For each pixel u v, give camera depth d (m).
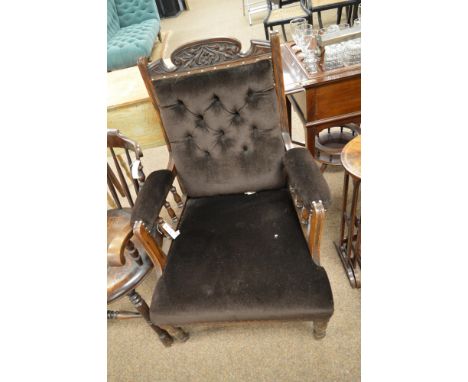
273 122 1.20
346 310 1.27
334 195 1.75
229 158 1.26
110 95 1.64
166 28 5.05
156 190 1.09
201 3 6.05
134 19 4.07
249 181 1.29
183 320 0.96
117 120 1.62
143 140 1.71
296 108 1.74
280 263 0.97
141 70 1.15
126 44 3.23
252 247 1.04
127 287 1.07
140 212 0.99
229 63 1.13
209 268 1.00
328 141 1.88
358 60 1.43
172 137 1.25
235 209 1.23
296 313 0.90
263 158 1.25
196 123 1.22
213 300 0.93
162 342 1.26
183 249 1.09
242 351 1.23
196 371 1.21
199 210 1.27
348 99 1.46
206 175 1.29
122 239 0.94
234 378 1.17
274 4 4.30
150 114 1.62
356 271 1.33
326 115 1.50
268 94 1.15
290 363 1.17
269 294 0.90
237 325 1.31
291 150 1.15
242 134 1.23
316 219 0.89
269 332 1.27
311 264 0.95
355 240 1.38
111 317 1.24
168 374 1.22
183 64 1.13
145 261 1.12
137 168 1.18
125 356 1.30
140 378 1.22
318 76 1.40
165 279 1.01
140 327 1.39
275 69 1.13
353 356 1.14
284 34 3.37
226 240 1.08
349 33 1.39
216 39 1.09
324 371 1.13
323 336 1.16
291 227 1.08
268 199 1.25
